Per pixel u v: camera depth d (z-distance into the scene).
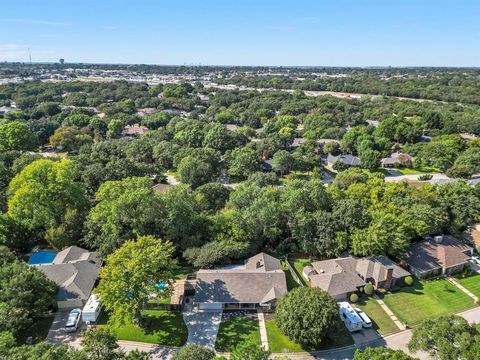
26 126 121.69
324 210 64.31
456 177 106.75
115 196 60.44
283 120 166.25
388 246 58.03
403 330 46.84
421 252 60.66
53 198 65.88
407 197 70.00
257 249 62.94
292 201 64.19
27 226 62.59
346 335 45.72
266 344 43.78
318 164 118.00
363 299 52.59
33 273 45.97
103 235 59.12
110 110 179.38
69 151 129.50
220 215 64.12
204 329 46.28
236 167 107.00
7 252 51.41
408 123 151.62
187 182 94.62
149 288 44.50
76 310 48.22
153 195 62.09
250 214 61.12
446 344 34.06
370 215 61.56
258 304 49.31
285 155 109.56
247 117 180.88
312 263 59.16
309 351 43.03
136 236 59.53
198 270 57.81
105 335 35.94
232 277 51.56
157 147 116.19
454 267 59.09
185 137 129.88
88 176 85.81
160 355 42.16
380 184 76.56
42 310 44.75
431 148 117.56
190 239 60.16
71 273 52.97
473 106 195.38
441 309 50.84
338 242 58.69
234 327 46.66
